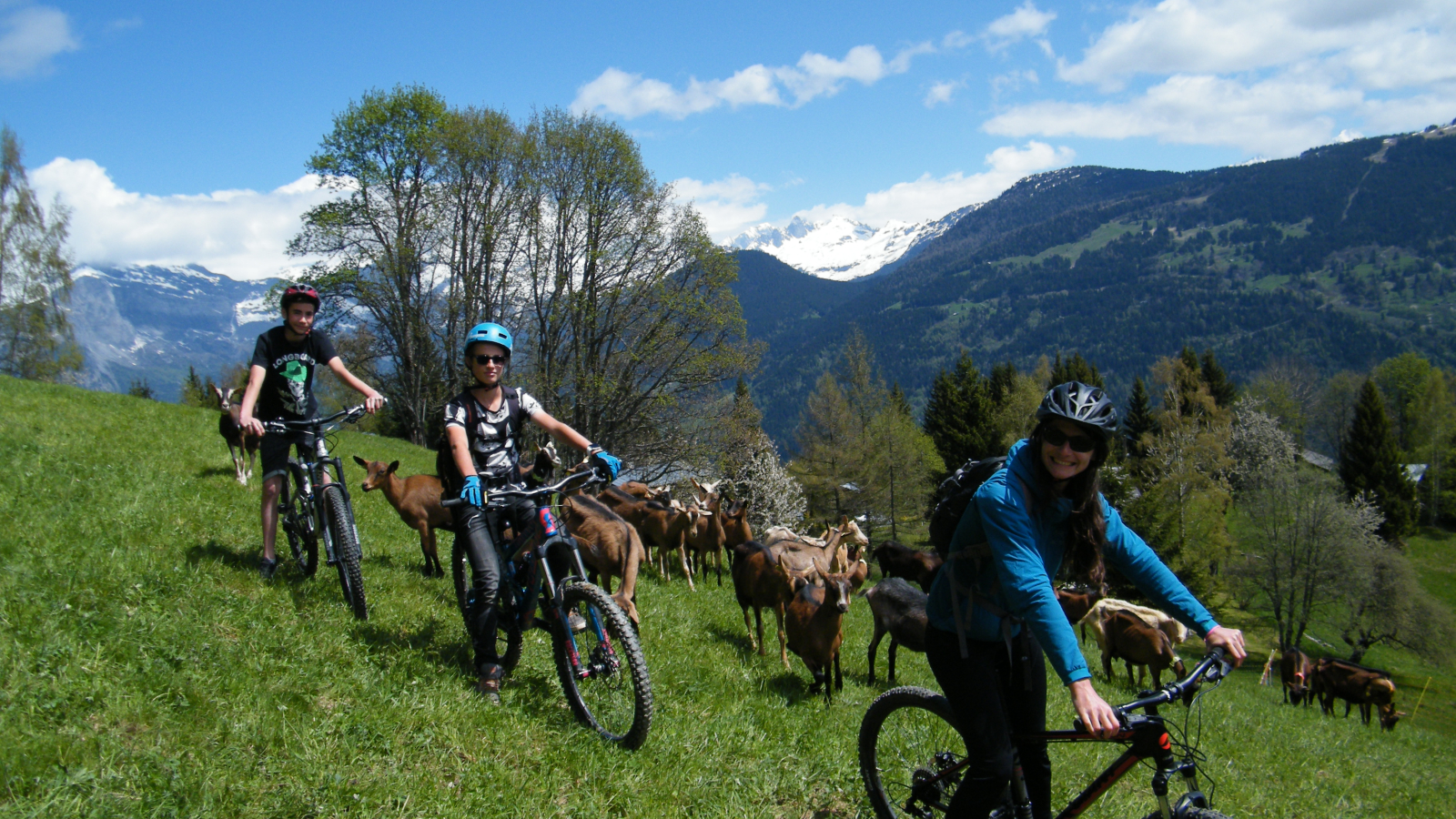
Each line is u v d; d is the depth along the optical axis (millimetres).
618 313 39781
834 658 8047
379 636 6117
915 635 9609
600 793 4465
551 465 5871
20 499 7941
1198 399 84125
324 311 39844
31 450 10305
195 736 4203
